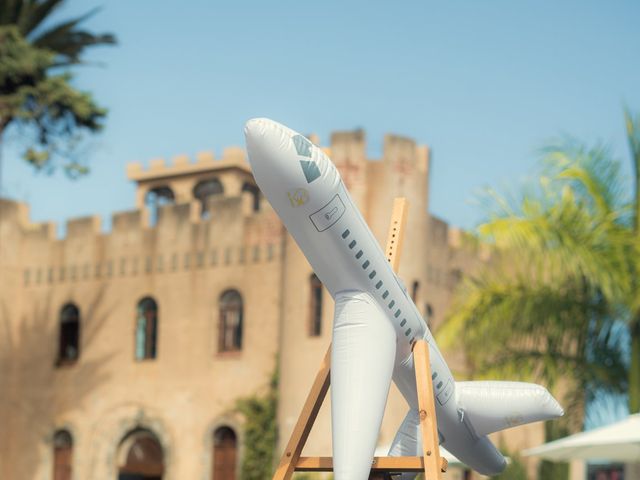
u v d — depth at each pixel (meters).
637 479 19.44
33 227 37.09
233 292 32.94
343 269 8.13
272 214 32.50
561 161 18.31
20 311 36.81
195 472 32.53
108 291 35.31
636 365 18.53
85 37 36.06
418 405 8.65
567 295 18.80
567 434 23.12
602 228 18.08
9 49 32.50
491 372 19.05
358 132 30.16
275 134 7.66
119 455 34.22
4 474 35.88
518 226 17.91
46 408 35.81
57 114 33.00
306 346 30.19
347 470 7.77
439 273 32.97
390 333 8.23
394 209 9.30
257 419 31.33
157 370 33.88
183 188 45.38
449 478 32.34
